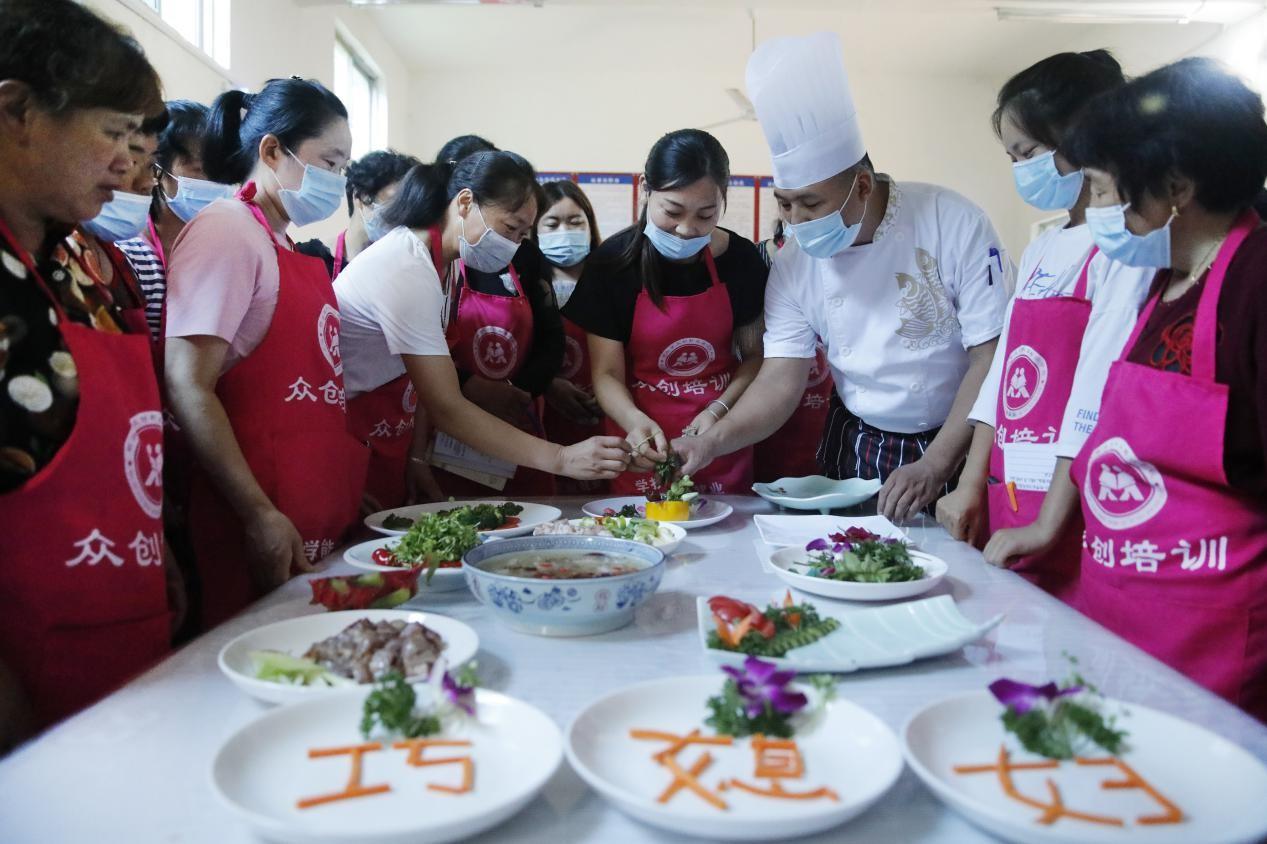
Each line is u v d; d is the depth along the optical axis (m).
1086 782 0.73
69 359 1.15
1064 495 1.57
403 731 0.79
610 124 7.93
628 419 2.22
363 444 2.00
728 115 7.90
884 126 7.93
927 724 0.79
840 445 2.36
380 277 1.93
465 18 6.67
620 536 1.55
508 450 1.91
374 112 7.17
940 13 6.39
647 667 1.01
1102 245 1.36
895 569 1.30
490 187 2.08
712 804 0.69
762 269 2.50
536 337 2.77
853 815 0.66
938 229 2.09
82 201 1.19
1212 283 1.25
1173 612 1.29
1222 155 1.21
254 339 1.64
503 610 1.10
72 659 1.17
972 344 2.08
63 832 0.66
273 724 0.78
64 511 1.14
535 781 0.68
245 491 1.49
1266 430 1.18
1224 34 5.88
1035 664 1.02
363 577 1.17
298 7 5.18
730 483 2.47
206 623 1.72
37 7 1.10
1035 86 1.68
